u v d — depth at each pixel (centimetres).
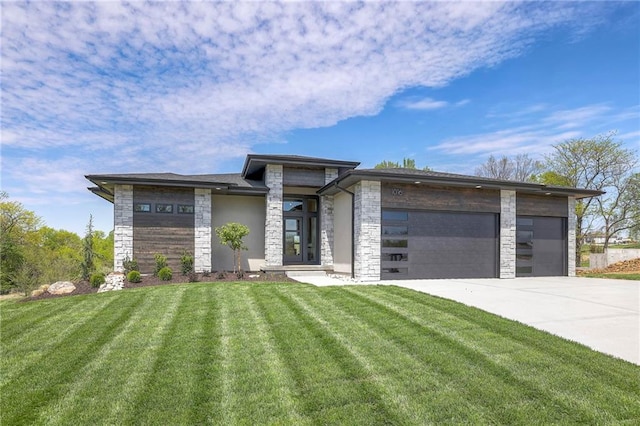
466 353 488
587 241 2536
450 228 1329
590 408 344
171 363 471
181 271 1348
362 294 873
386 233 1245
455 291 966
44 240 3023
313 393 383
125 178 1287
